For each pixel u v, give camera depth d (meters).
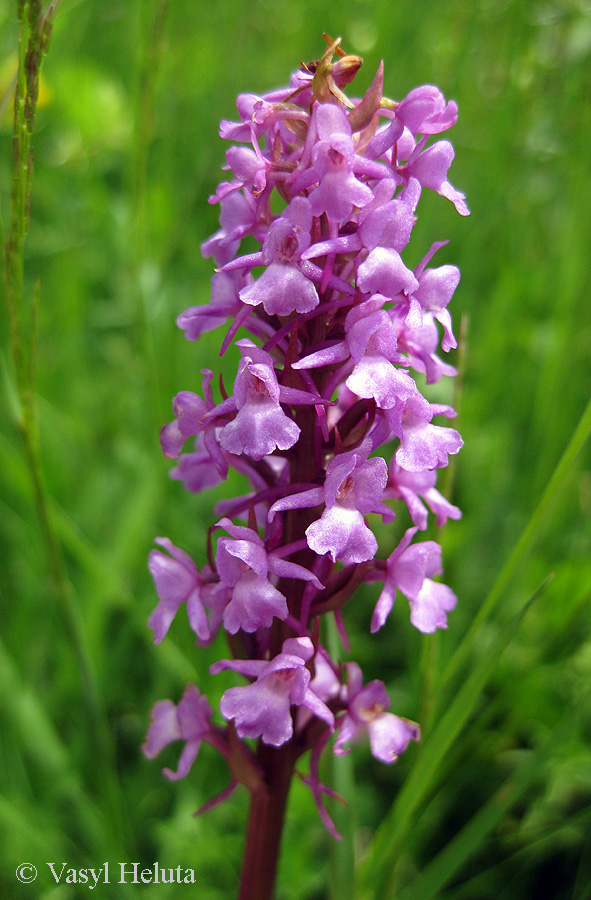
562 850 0.19
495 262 0.27
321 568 0.13
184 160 0.28
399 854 0.15
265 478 0.13
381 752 0.13
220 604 0.13
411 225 0.12
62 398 0.26
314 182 0.12
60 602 0.16
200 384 0.24
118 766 0.21
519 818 0.20
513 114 0.25
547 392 0.24
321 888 0.19
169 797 0.20
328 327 0.12
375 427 0.12
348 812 0.15
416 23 0.24
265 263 0.12
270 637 0.13
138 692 0.22
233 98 0.26
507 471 0.25
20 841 0.17
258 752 0.14
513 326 0.26
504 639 0.14
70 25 0.30
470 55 0.26
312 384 0.12
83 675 0.16
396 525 0.23
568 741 0.19
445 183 0.13
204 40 0.29
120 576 0.21
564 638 0.21
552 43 0.27
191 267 0.26
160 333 0.24
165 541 0.13
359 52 0.26
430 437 0.12
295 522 0.13
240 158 0.12
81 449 0.25
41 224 0.30
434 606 0.14
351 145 0.12
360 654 0.22
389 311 0.13
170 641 0.20
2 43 0.24
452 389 0.24
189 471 0.14
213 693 0.20
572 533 0.24
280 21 0.30
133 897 0.17
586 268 0.23
